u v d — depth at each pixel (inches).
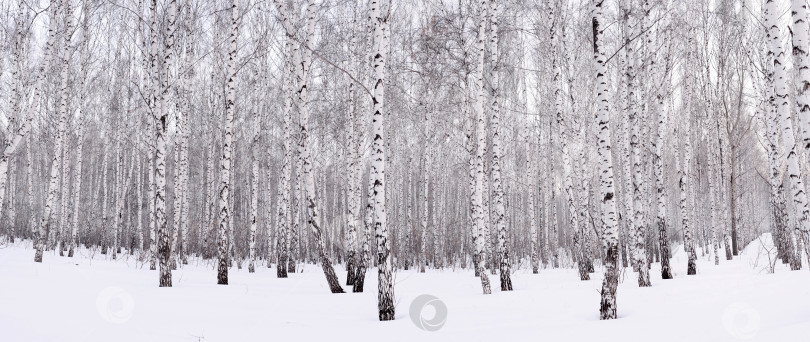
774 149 737.0
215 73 1009.5
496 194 545.6
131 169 1317.7
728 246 973.2
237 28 602.5
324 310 379.9
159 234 511.8
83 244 1582.2
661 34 768.3
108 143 1285.7
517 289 529.3
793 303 281.1
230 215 1067.3
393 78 936.9
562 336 244.7
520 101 1138.0
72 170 1478.8
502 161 1145.4
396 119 1138.0
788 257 719.7
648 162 944.9
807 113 338.3
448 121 1011.9
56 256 806.5
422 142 1181.7
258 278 693.9
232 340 259.1
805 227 402.6
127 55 1099.3
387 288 340.5
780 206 733.9
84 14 915.4
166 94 564.1
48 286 393.4
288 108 807.1
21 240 1390.3
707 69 952.9
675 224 1775.3
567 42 858.8
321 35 845.8
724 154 1205.1
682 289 426.6
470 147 812.0
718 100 983.6
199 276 684.1
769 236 1667.1
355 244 666.8
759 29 801.6
